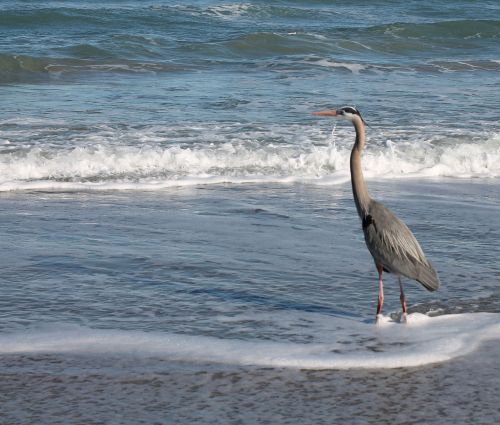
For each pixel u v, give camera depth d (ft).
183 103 87.71
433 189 59.98
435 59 140.15
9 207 51.62
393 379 27.84
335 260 41.73
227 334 31.71
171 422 24.67
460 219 50.62
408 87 103.04
